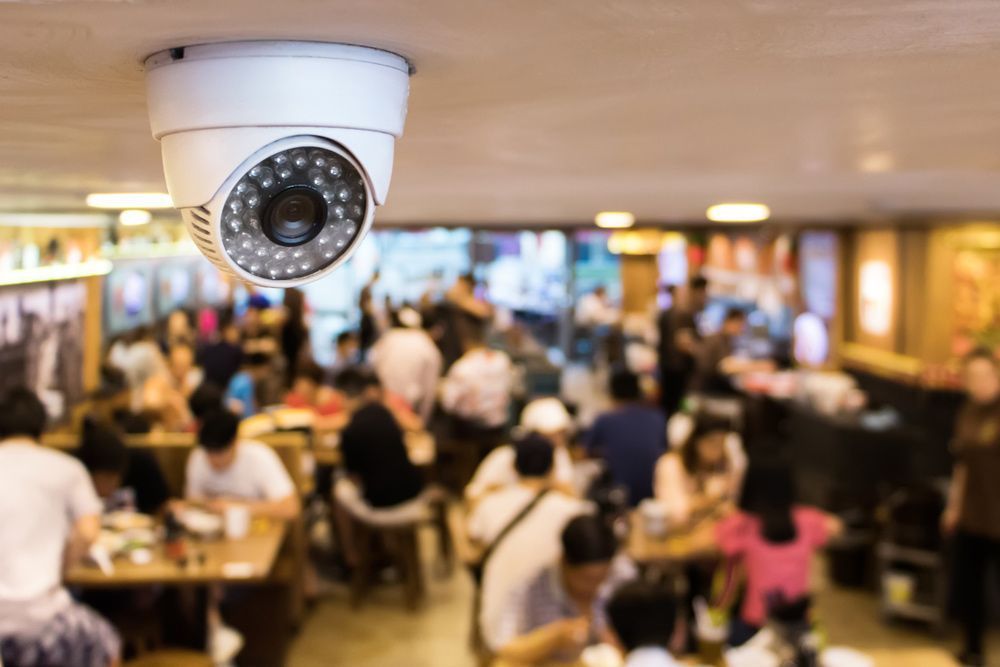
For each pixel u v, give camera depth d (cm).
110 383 820
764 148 233
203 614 492
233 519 490
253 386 906
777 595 370
